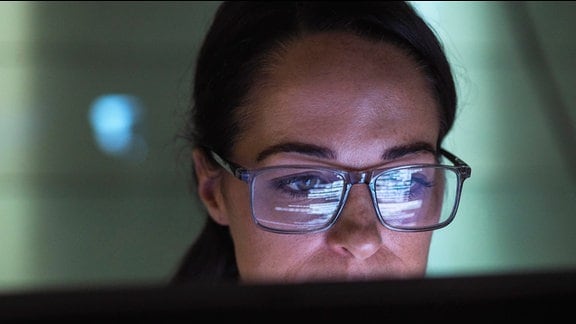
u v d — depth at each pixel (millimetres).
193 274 1299
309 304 446
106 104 1802
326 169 968
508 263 1755
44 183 1807
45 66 1794
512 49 1837
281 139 987
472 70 1812
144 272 1797
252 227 1028
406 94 1003
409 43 1024
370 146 974
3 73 1776
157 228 1804
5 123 1784
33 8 1780
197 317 438
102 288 436
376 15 1016
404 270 1011
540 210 1799
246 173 999
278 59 1003
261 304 444
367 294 455
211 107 1102
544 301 459
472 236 1737
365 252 964
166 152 1792
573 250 1770
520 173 1822
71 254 1799
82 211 1812
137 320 432
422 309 451
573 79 1773
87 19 1788
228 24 1084
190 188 1675
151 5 1781
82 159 1813
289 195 982
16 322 419
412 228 993
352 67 983
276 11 1029
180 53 1783
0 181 1792
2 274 1771
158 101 1791
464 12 1810
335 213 969
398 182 977
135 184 1812
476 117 1806
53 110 1802
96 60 1799
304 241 987
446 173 1019
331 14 1011
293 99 982
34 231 1796
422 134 1021
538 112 1835
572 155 1802
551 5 1795
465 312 459
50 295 428
